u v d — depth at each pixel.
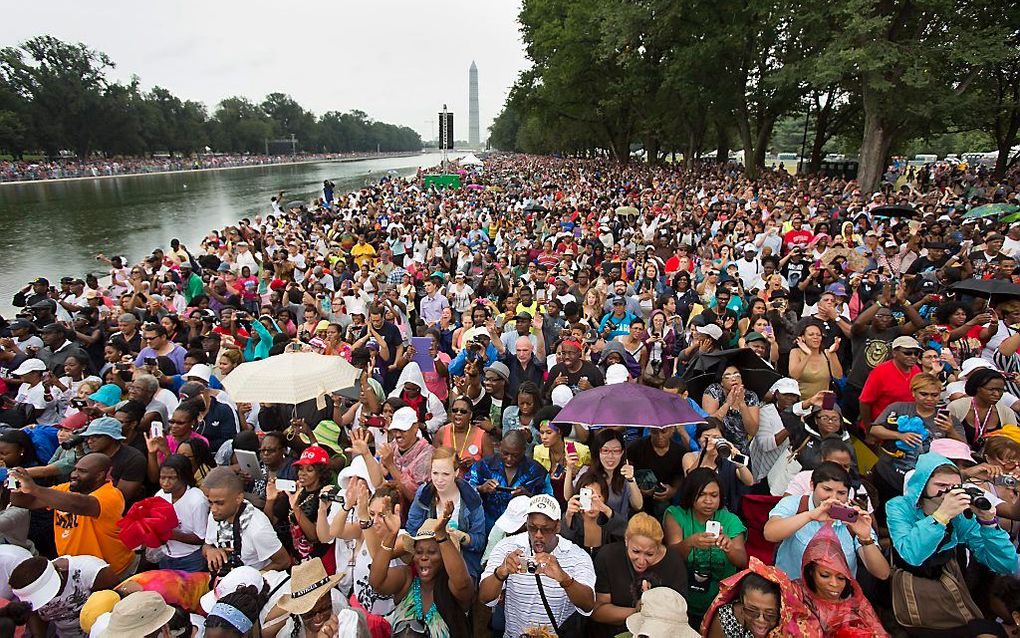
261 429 6.76
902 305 7.73
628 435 5.54
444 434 5.83
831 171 38.59
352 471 4.66
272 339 9.35
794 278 11.10
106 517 4.64
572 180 44.25
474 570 4.41
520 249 15.98
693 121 44.38
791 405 5.37
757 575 3.34
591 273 12.60
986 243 10.52
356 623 3.51
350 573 4.49
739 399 5.39
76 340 9.40
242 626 3.39
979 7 22.91
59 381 7.69
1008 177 29.47
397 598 4.06
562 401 6.26
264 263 14.85
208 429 6.46
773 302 8.36
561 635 3.83
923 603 3.63
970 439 5.34
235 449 5.78
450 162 72.00
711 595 4.13
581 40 44.44
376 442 6.04
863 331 7.57
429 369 8.25
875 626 3.36
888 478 4.66
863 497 4.01
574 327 8.21
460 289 11.79
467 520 4.48
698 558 4.11
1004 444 4.34
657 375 7.56
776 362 7.44
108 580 4.17
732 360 5.77
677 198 24.19
